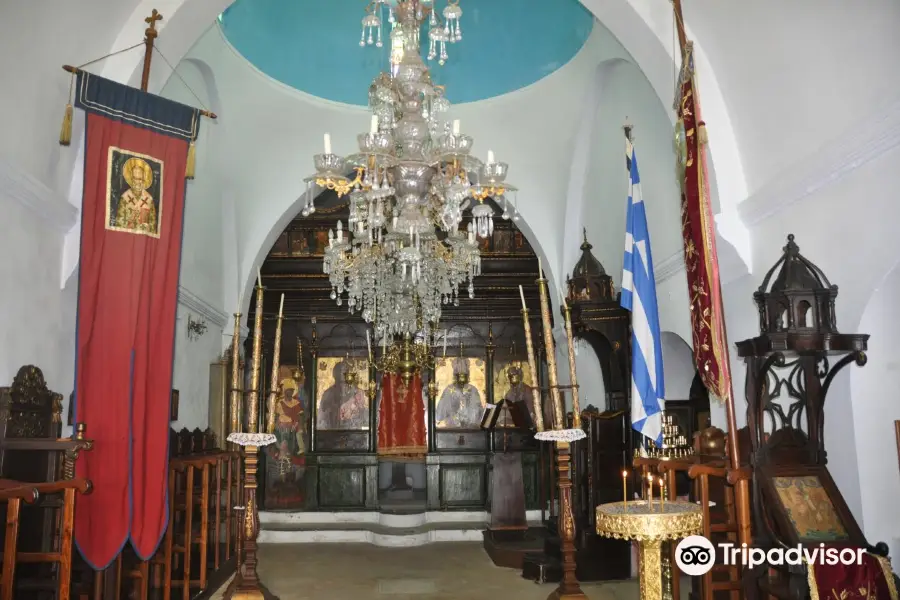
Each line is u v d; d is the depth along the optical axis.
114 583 5.73
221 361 11.22
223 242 11.28
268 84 10.19
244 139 10.53
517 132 11.05
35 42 5.29
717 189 6.57
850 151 5.00
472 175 10.89
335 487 12.82
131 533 5.44
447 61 10.44
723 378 5.35
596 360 11.08
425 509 12.75
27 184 5.41
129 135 5.67
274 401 6.94
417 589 8.54
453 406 13.13
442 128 7.25
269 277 13.04
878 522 5.19
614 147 9.74
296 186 11.49
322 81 10.56
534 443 13.03
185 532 7.37
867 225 4.97
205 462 7.62
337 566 9.94
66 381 6.37
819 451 5.30
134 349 5.57
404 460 12.92
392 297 9.97
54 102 5.79
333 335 13.23
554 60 9.95
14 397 5.26
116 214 5.55
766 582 5.14
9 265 5.33
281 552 11.02
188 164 6.05
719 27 6.20
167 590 6.90
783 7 5.39
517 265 13.32
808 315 5.78
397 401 13.08
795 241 5.87
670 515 4.38
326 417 13.00
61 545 4.52
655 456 7.02
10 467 5.05
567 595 6.30
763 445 5.29
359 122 11.11
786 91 5.75
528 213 11.59
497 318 13.35
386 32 9.86
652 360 6.65
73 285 6.40
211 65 8.86
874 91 4.86
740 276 6.70
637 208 7.00
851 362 5.30
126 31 6.39
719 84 6.58
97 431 5.34
